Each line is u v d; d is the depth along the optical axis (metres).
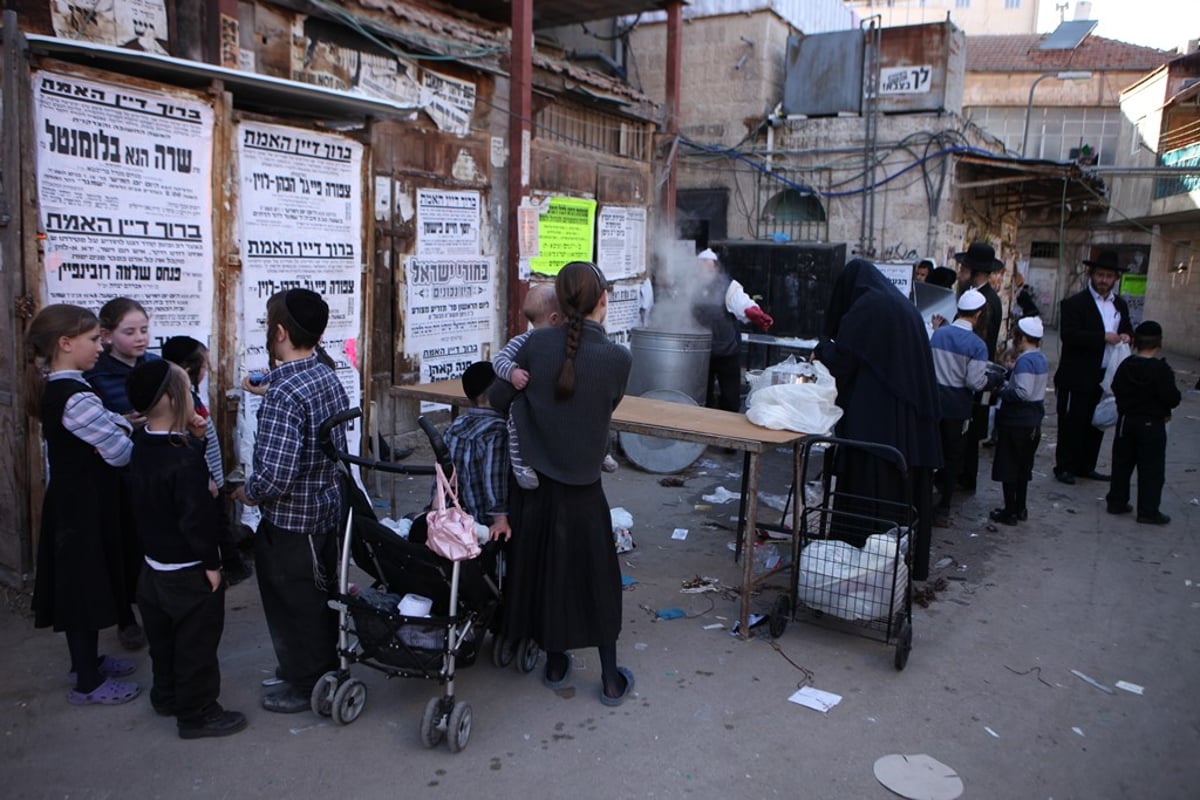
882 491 4.59
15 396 3.97
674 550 5.44
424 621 3.11
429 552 3.14
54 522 3.30
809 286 11.05
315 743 3.19
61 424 3.22
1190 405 12.16
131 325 3.83
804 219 12.73
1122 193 23.03
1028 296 10.23
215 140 4.52
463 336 7.61
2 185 3.79
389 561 3.25
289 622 3.29
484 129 7.66
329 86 6.30
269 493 3.05
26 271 3.85
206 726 3.19
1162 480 6.23
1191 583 5.10
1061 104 30.39
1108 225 24.86
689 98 13.13
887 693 3.70
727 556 5.34
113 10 5.16
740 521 5.29
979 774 3.12
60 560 3.28
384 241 6.71
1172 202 18.98
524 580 3.41
